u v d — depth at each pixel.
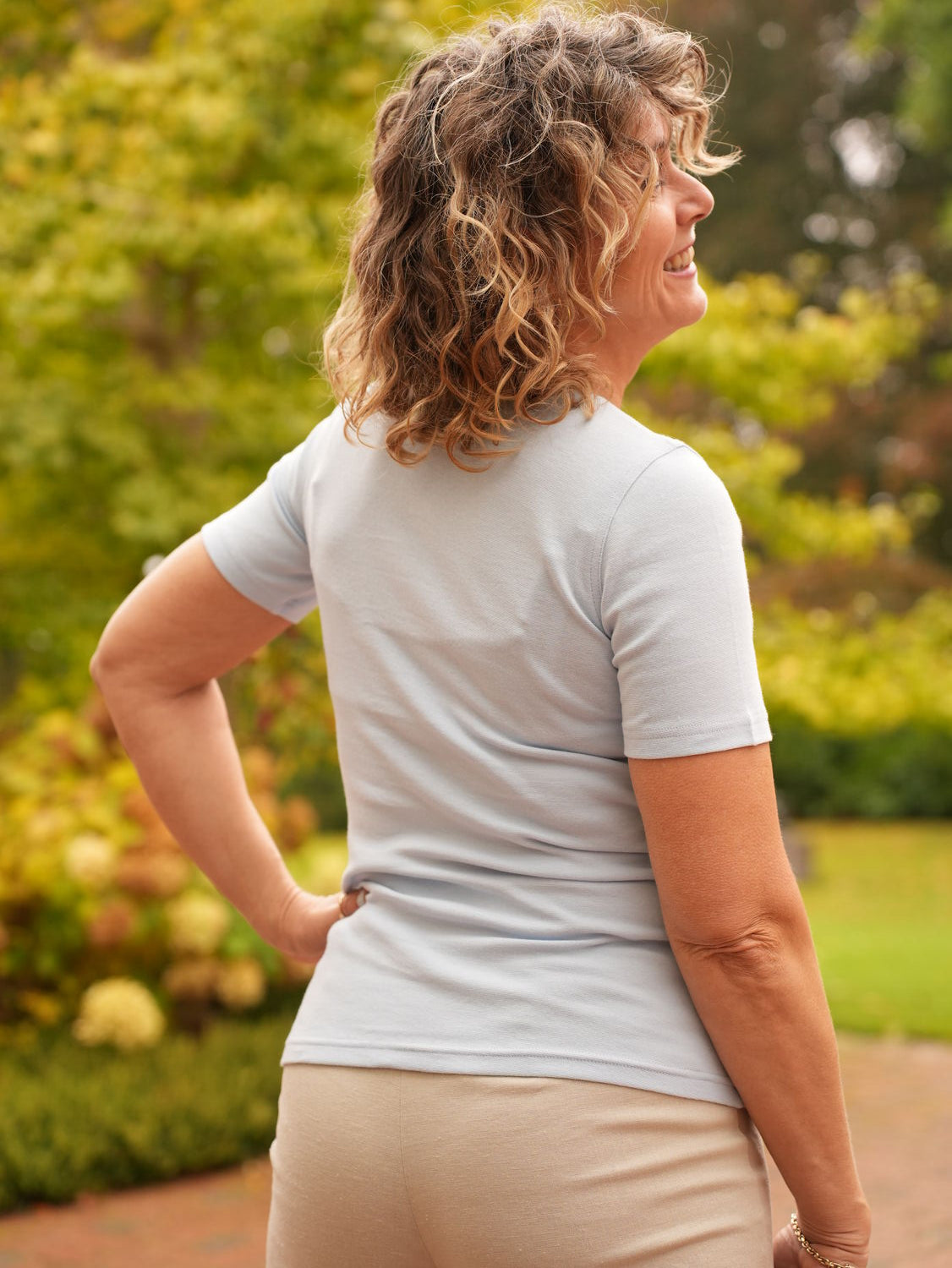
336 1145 1.13
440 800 1.16
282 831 5.26
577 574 1.10
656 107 1.17
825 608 20.86
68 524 6.22
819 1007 1.09
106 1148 4.03
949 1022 6.26
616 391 1.24
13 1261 3.47
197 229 5.33
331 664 1.26
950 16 17.34
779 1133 1.11
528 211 1.11
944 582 21.14
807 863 11.98
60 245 5.47
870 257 24.22
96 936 4.71
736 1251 1.09
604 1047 1.07
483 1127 1.07
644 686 1.06
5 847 4.93
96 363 5.92
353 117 5.93
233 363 6.12
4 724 6.21
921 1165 4.36
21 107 5.74
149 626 1.37
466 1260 1.08
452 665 1.15
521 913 1.12
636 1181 1.06
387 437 1.15
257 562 1.35
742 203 24.28
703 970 1.08
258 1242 3.60
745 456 6.94
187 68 5.57
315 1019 1.18
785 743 17.28
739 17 24.45
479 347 1.10
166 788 1.39
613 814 1.13
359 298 1.21
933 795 16.69
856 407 22.62
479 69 1.14
